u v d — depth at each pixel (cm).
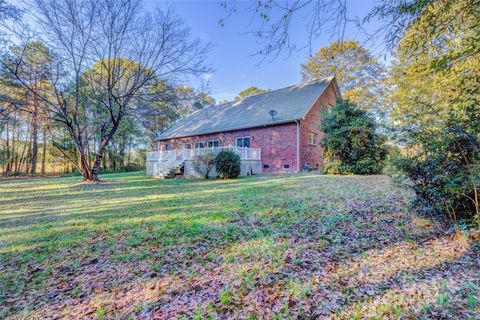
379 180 923
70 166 2712
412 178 368
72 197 922
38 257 388
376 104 2247
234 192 835
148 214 604
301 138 1480
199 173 1455
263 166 1609
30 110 1213
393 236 363
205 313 226
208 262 332
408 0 338
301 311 218
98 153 1420
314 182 944
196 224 491
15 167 2508
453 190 314
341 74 2397
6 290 301
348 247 341
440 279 244
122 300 265
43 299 278
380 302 220
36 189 1176
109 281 307
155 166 1838
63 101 1245
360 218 459
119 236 461
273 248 354
